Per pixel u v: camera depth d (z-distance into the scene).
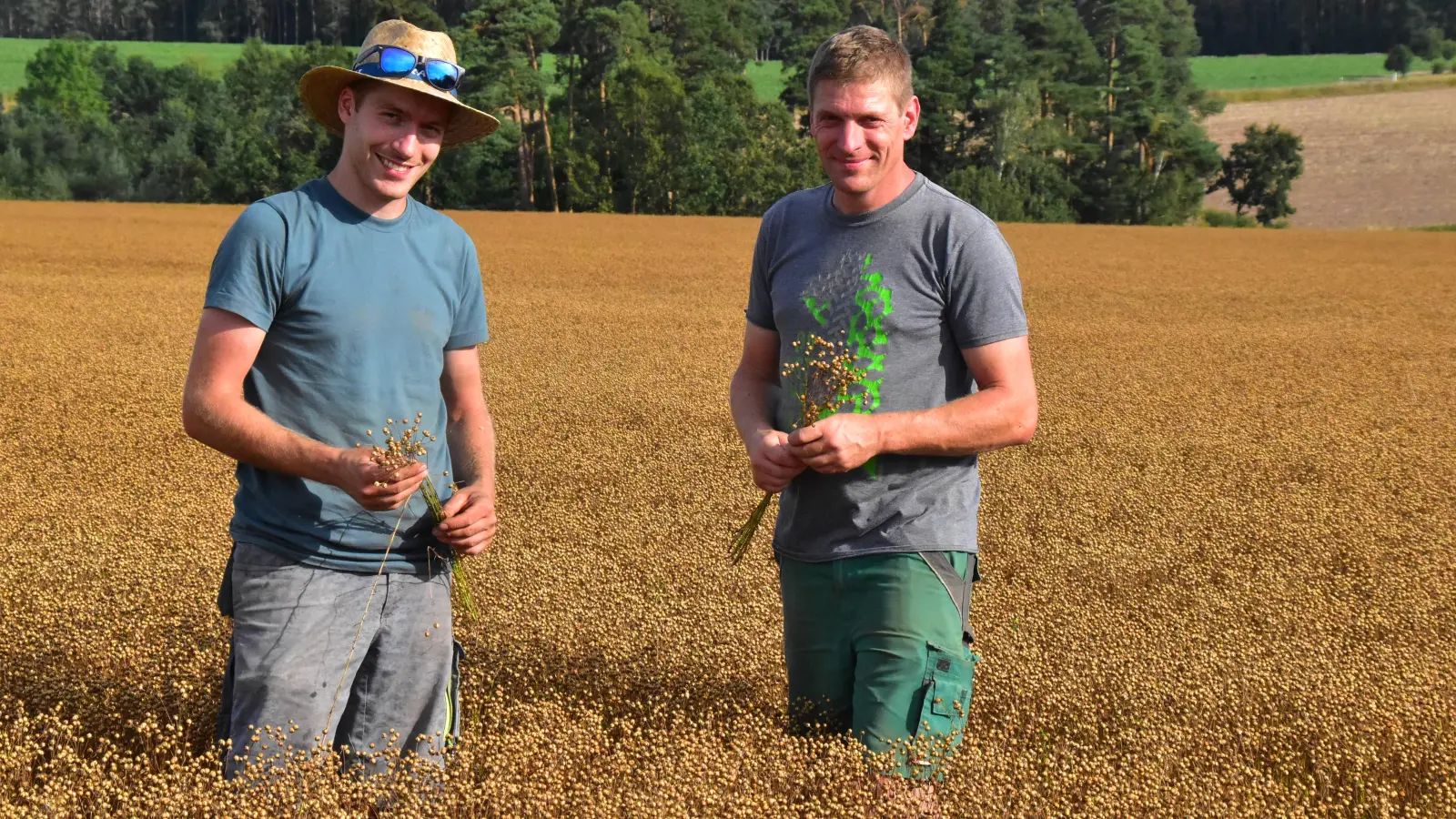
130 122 93.12
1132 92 89.81
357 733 3.71
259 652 3.48
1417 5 151.75
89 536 6.88
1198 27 165.12
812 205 3.83
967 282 3.60
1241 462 10.91
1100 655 5.16
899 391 3.67
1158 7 95.31
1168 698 4.64
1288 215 86.44
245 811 3.13
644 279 31.69
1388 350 20.38
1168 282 34.28
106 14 156.62
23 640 4.77
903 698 3.60
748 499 8.58
